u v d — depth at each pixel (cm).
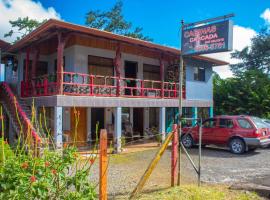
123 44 1712
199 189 773
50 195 422
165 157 1364
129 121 2017
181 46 916
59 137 1344
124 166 1152
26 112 1521
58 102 1368
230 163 1218
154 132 2009
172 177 799
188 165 1170
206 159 1312
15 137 1543
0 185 387
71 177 445
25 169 408
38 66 1877
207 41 883
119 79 1641
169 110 2223
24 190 382
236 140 1473
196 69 2220
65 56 1744
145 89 1814
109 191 788
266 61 3906
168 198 686
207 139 1584
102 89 1659
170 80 2122
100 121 1858
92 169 1048
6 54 1845
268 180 920
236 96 2673
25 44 1633
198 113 2308
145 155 1421
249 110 2572
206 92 2297
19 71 1817
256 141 1416
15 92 1869
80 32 1420
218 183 880
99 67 1794
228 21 855
